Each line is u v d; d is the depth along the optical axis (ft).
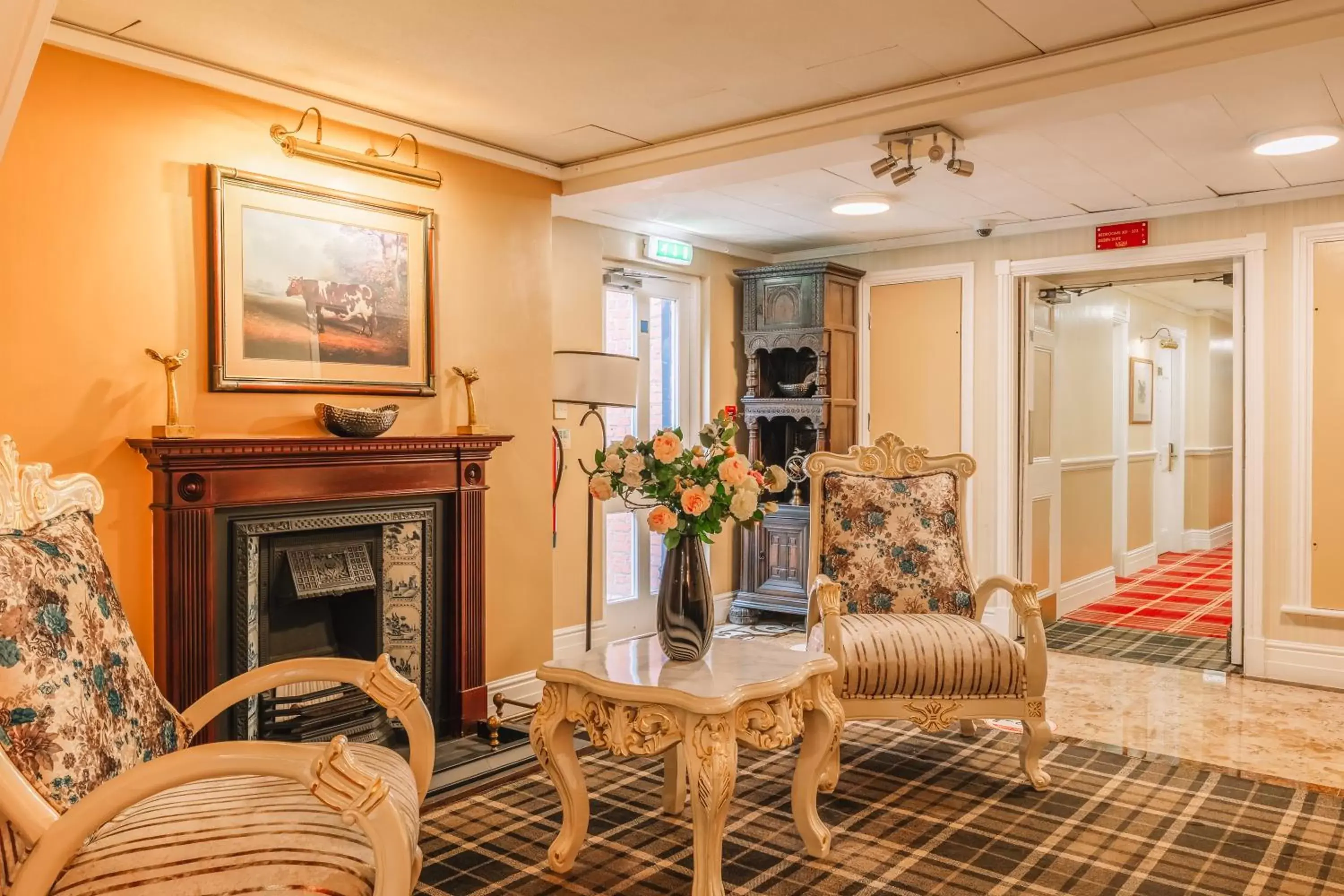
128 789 4.73
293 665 6.70
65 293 8.83
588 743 11.91
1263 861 8.45
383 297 11.41
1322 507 14.75
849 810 9.63
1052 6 8.47
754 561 19.15
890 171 13.33
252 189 10.14
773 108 11.27
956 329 18.37
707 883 7.47
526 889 7.98
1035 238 17.44
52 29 8.60
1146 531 27.48
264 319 10.26
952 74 10.14
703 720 7.51
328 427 10.52
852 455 12.19
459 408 12.43
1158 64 9.11
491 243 12.82
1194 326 30.40
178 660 9.11
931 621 10.61
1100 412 22.95
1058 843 8.83
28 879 4.60
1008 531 17.84
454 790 10.20
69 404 8.86
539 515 13.53
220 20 8.68
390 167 11.00
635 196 13.78
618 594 17.31
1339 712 13.30
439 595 11.85
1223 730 12.46
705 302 18.88
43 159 8.68
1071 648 17.46
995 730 12.44
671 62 9.78
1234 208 15.37
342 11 8.51
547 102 11.00
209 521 9.32
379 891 4.88
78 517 6.22
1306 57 8.68
